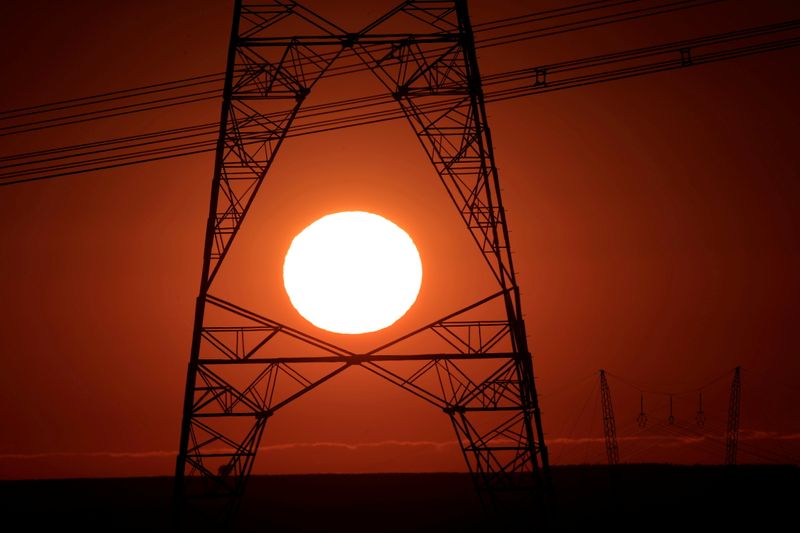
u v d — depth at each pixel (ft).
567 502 417.08
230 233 312.29
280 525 379.35
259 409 306.55
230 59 319.27
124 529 361.10
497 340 315.17
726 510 393.09
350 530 366.63
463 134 330.34
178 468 295.48
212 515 396.37
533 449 308.40
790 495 429.38
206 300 308.60
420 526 371.35
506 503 418.72
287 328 314.14
